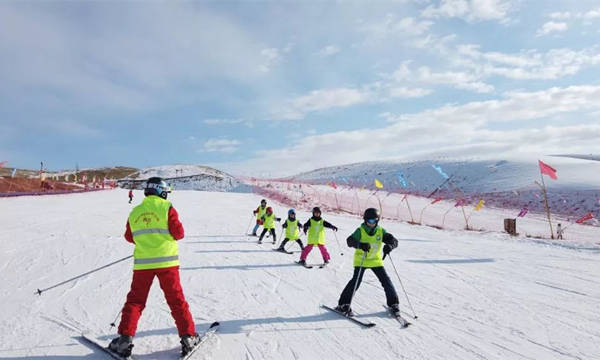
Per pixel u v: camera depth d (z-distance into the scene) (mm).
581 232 18375
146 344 3801
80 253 8766
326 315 4898
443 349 3896
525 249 11070
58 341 3824
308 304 5367
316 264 8477
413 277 7297
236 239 12578
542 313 5121
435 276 7402
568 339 4211
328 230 15391
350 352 3775
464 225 21312
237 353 3686
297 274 7348
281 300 5547
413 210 29078
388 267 8273
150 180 3867
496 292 6203
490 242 12750
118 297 5391
